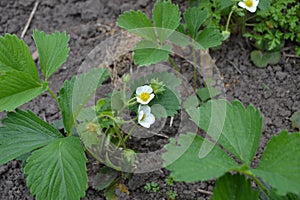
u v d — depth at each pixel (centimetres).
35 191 75
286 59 96
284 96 93
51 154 77
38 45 83
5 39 80
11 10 105
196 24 90
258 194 70
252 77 95
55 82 97
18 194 86
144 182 85
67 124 80
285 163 69
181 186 85
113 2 104
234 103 75
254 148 72
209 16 96
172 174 68
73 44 101
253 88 94
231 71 95
